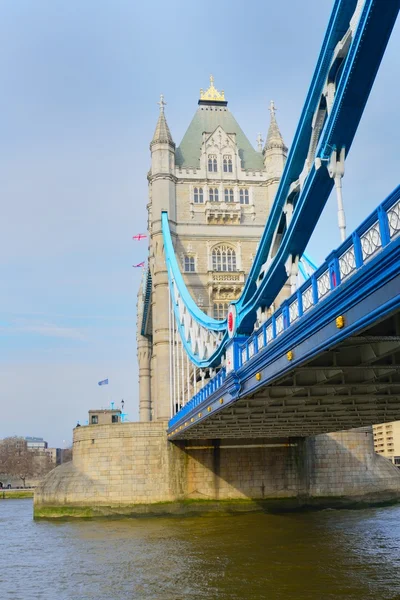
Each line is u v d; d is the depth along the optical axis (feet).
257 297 80.59
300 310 58.23
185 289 161.48
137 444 171.83
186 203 220.84
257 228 221.87
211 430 139.03
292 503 170.71
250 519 147.54
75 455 180.45
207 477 170.71
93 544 115.44
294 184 66.13
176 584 76.74
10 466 474.49
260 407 95.76
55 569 91.66
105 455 172.86
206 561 91.40
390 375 72.23
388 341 53.42
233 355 89.71
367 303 42.88
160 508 167.43
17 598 73.46
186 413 135.03
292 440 175.01
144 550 104.83
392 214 37.70
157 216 213.66
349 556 91.56
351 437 179.32
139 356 293.23
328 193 58.90
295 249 65.98
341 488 174.91
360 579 75.41
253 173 228.43
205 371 134.41
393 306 39.04
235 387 85.76
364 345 61.41
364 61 47.67
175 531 128.88
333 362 64.54
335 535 114.42
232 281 211.82
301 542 106.63
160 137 220.43
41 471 568.00
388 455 441.68
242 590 71.61
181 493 169.27
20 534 137.90
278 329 67.00
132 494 168.86
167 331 201.26
